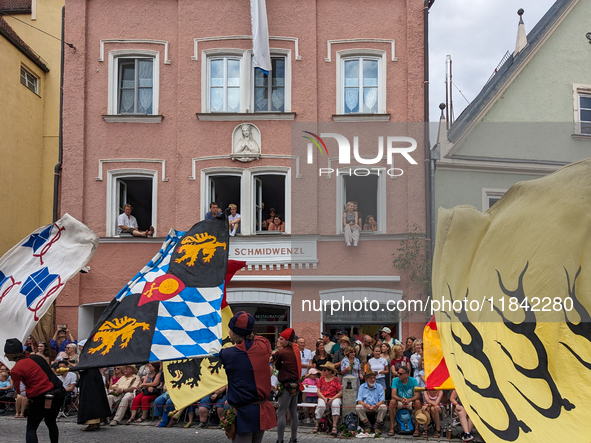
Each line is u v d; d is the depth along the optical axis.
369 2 14.12
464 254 3.42
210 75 14.35
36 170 17.59
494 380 3.19
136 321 5.86
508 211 3.38
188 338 5.77
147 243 13.89
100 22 14.55
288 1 14.20
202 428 9.62
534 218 3.28
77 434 9.01
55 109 18.05
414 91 13.72
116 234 14.14
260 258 13.27
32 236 10.45
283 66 14.28
